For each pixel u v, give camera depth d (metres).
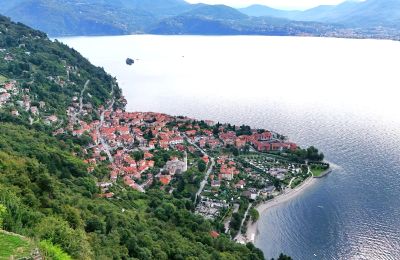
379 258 174.12
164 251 124.81
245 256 151.38
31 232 75.38
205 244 150.12
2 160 123.12
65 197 126.38
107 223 122.50
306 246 185.50
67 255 68.12
